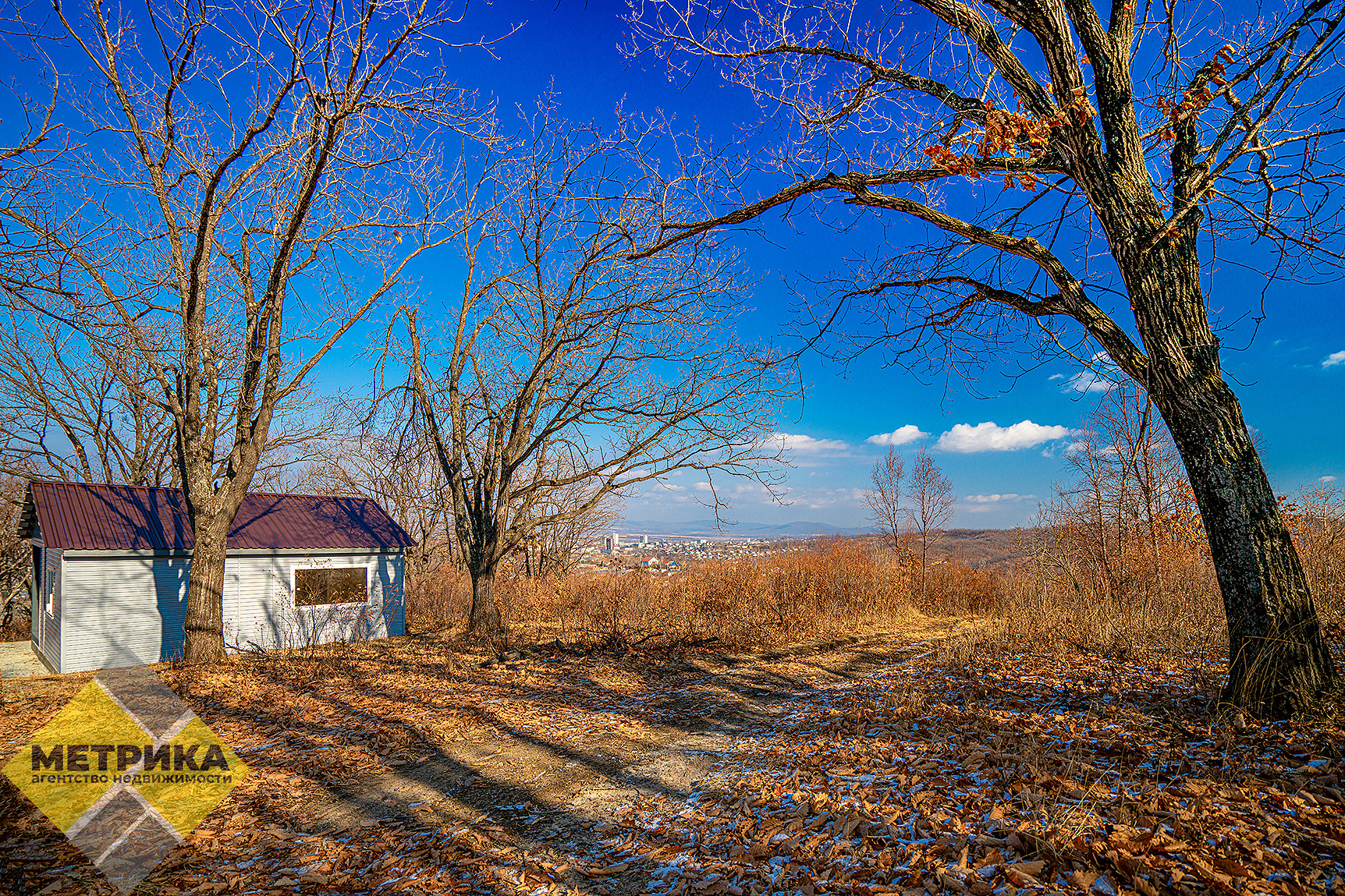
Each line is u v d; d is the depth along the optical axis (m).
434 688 10.58
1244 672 4.87
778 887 3.69
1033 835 3.59
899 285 6.74
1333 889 2.80
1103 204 5.41
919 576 24.94
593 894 4.03
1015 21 5.55
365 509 19.80
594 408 15.61
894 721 6.73
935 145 5.74
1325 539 13.09
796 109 6.66
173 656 14.98
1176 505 18.17
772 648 14.16
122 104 10.95
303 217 11.58
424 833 5.21
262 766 6.96
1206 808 3.66
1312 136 5.05
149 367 13.37
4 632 23.94
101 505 15.49
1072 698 6.68
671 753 7.07
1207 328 5.16
